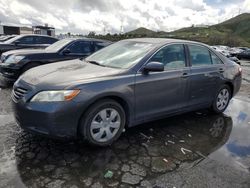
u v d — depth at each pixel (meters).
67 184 2.73
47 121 3.09
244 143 4.05
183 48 4.56
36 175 2.86
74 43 8.02
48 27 30.72
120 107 3.62
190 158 3.44
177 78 4.26
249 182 2.96
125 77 3.62
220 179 2.98
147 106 3.94
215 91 5.15
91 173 2.95
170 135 4.16
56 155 3.30
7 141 3.61
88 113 3.32
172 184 2.84
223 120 5.11
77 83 3.23
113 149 3.56
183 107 4.55
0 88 6.82
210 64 5.05
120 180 2.85
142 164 3.21
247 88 8.86
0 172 2.88
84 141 3.46
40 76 3.51
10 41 11.38
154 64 3.74
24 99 3.24
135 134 4.11
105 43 8.69
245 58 31.19
